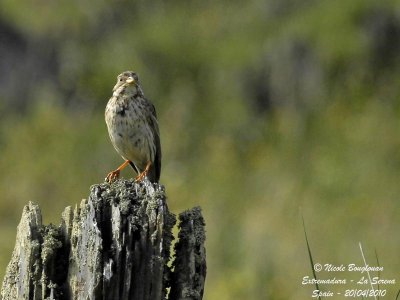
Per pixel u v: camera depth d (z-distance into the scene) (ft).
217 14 77.87
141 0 79.30
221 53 73.15
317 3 74.08
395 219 45.24
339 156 57.31
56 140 66.80
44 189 60.54
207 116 68.23
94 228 19.95
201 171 59.11
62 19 76.28
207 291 38.52
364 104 65.16
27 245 20.56
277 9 75.41
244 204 50.90
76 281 20.08
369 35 69.77
